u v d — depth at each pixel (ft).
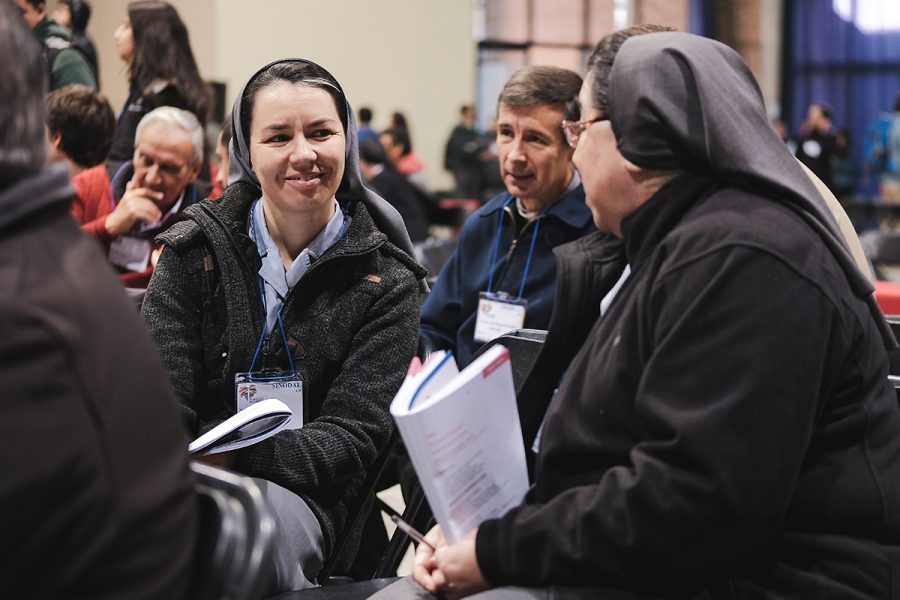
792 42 52.29
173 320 6.29
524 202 8.60
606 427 4.22
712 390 3.85
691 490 3.80
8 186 2.89
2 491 2.59
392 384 6.21
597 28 47.47
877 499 4.09
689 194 4.26
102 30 30.81
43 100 2.99
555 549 4.03
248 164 6.55
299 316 6.32
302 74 6.31
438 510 4.25
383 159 25.99
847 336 4.05
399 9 38.24
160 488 2.86
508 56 46.19
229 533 3.14
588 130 4.52
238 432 5.46
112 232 9.49
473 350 8.73
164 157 9.46
